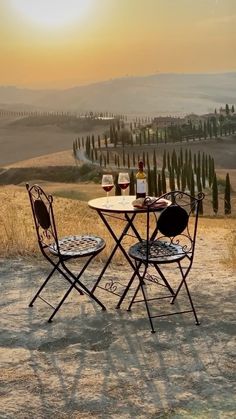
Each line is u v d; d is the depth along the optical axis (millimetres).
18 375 4066
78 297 6203
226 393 3717
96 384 3896
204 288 6727
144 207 5570
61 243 5855
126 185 6422
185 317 5430
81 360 4355
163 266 8797
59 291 6484
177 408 3510
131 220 5844
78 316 5492
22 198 31438
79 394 3740
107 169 180625
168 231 5008
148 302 6008
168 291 6539
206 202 102375
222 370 4117
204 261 10023
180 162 155125
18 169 188000
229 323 5207
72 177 179750
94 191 113562
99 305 5875
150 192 112500
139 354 4465
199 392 3746
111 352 4516
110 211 5512
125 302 6012
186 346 4625
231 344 4652
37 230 5711
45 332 5031
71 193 111812
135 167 186375
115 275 7523
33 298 6094
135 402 3613
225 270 8422
